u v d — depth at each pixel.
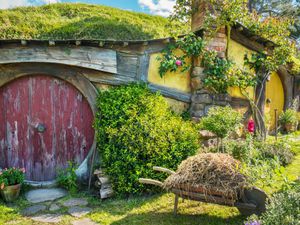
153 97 5.07
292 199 2.71
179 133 4.73
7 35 6.96
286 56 6.39
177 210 3.82
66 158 5.20
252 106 6.26
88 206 4.18
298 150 6.25
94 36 7.61
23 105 5.03
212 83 5.62
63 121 5.17
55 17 8.61
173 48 5.48
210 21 5.58
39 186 4.93
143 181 3.84
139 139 4.41
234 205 3.28
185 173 3.41
